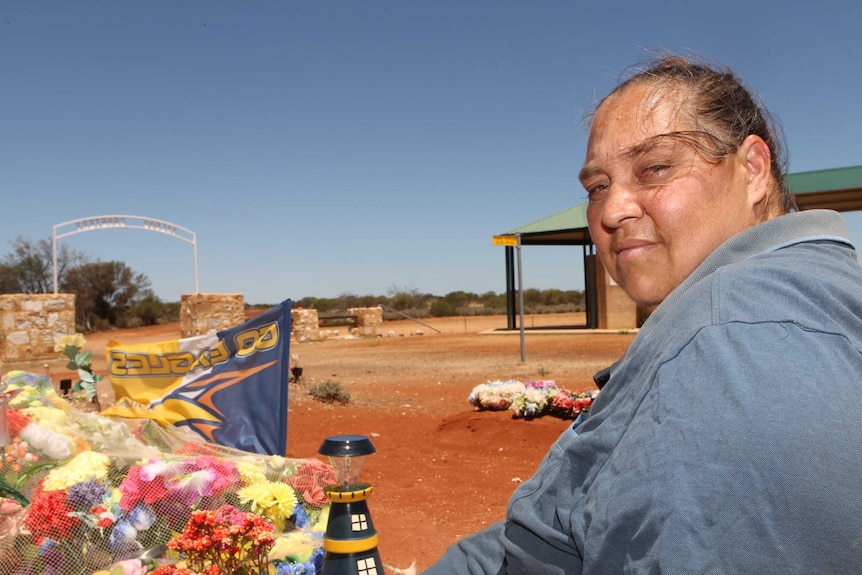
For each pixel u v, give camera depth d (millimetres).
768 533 713
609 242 1151
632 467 827
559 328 31422
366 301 64500
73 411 3102
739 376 773
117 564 2301
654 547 773
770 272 873
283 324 3875
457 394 13617
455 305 56812
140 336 39625
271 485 2723
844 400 729
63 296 19625
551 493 1050
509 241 18438
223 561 2197
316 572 2510
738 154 1089
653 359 927
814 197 22641
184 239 26406
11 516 2318
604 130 1142
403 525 5297
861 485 699
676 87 1105
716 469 743
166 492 2551
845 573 694
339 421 10336
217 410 3793
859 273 914
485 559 1353
